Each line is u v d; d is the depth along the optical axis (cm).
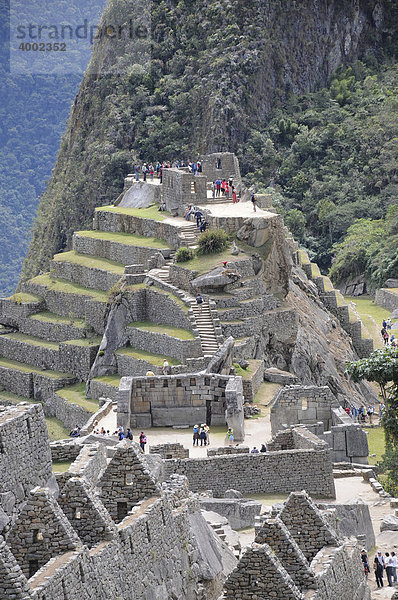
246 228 17362
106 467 5856
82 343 17825
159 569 5566
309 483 9738
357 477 10456
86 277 19312
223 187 19512
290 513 5991
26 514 4916
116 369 16538
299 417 11438
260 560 5262
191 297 16400
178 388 11494
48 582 4581
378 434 15512
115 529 5203
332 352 18950
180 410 11462
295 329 17062
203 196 19188
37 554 4906
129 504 5762
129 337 16612
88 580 4847
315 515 5975
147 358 15800
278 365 16688
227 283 16400
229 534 7244
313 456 9738
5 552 4484
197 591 5959
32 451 5638
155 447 10094
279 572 5244
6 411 5653
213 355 15000
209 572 6069
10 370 18462
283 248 17488
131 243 18950
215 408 11444
